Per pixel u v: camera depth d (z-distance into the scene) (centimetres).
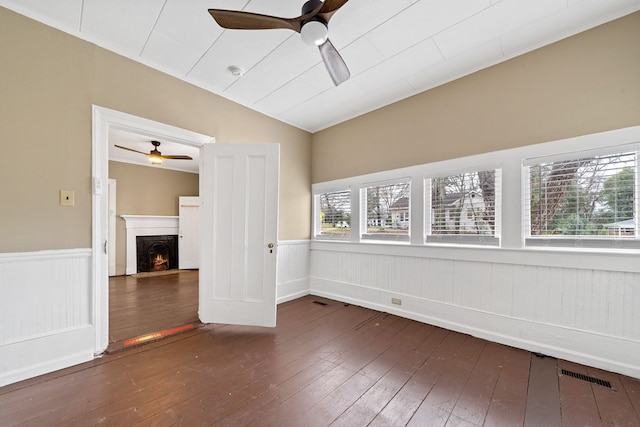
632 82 189
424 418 149
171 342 241
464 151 266
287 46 227
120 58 231
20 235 185
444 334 260
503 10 190
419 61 248
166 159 533
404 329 273
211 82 283
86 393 167
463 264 263
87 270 212
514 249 233
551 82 220
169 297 385
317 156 415
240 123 325
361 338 252
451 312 271
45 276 193
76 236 207
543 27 206
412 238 302
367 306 341
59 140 201
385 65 254
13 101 184
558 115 216
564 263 211
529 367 200
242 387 175
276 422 145
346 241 369
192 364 203
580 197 211
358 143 360
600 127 200
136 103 241
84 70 213
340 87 293
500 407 158
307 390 173
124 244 556
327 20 172
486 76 253
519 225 233
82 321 209
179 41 221
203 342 242
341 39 219
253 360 210
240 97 315
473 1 182
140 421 144
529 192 233
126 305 346
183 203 623
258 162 278
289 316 311
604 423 145
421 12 191
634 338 186
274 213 275
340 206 386
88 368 196
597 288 199
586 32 204
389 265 322
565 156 214
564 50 214
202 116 288
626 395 167
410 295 303
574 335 207
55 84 200
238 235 277
